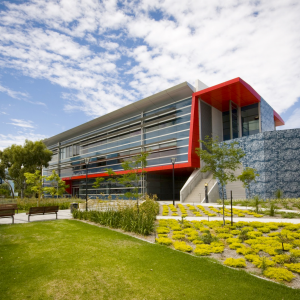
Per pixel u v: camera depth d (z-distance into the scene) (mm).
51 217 15969
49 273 5844
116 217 12875
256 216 14711
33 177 23656
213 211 17812
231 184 27438
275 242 8742
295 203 18875
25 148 42312
